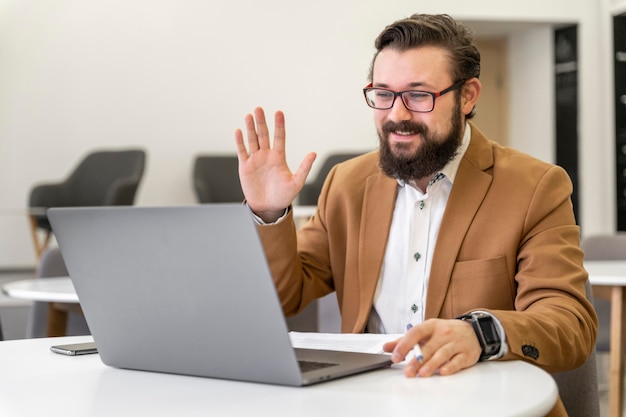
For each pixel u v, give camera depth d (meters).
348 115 8.65
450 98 1.70
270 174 1.65
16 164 8.07
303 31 8.55
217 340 1.21
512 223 1.72
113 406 1.09
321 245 1.95
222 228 1.14
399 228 1.84
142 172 7.43
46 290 2.51
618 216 9.12
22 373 1.32
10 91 8.04
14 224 8.05
